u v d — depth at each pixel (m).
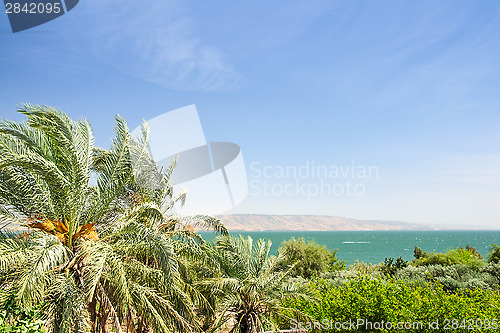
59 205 8.38
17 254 6.68
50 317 6.86
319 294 11.29
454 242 138.88
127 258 8.54
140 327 9.16
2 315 6.26
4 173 7.95
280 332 10.88
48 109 8.08
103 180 9.23
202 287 10.91
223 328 11.33
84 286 7.55
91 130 9.59
